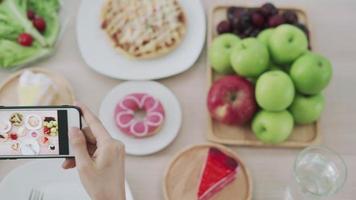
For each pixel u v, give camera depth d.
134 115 0.85
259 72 0.80
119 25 0.92
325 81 0.77
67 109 0.60
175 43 0.90
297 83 0.78
